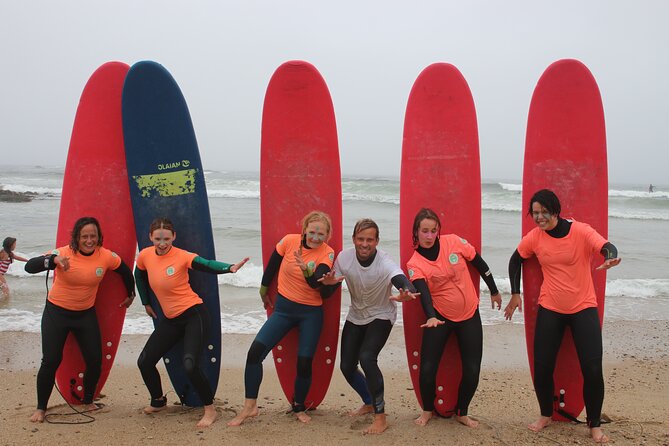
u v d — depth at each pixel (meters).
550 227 3.14
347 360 3.27
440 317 3.25
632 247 13.95
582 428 3.39
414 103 3.81
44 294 8.38
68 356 3.80
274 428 3.31
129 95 3.80
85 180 3.94
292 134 3.85
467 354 3.23
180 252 3.40
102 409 3.74
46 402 3.48
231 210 20.64
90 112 3.97
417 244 3.29
